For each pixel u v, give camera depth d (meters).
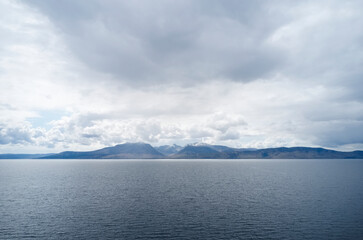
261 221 55.75
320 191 95.00
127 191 95.69
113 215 60.38
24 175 171.62
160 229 50.69
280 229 50.66
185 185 115.06
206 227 51.88
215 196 84.81
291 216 59.44
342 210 64.75
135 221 55.75
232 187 107.44
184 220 56.53
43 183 122.25
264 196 84.69
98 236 46.91
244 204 72.12
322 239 45.47
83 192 93.25
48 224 53.66
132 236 46.91
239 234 47.94
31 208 67.25
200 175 172.88
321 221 55.56
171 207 68.44
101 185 114.62
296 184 117.56
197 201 76.38
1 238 45.88
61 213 62.12
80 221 55.75
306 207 68.19
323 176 160.88
